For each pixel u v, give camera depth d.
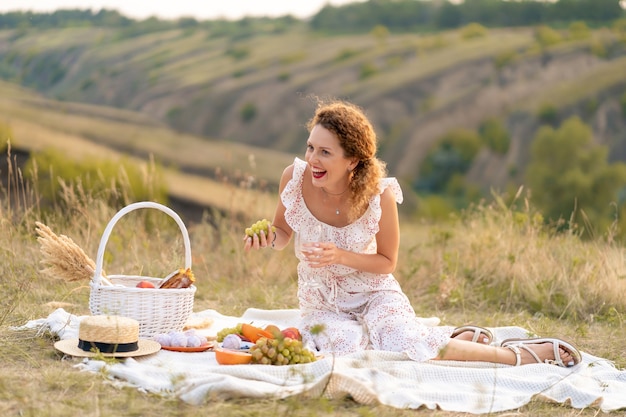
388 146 73.06
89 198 8.14
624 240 8.33
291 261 8.02
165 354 4.41
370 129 4.58
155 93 77.62
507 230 8.01
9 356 4.21
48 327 4.79
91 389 3.63
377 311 4.62
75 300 6.12
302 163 4.82
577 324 6.37
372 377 3.92
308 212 4.75
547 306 6.84
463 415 3.66
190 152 59.75
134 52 83.62
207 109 76.38
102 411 3.32
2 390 3.50
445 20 89.50
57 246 4.98
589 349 5.40
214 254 8.23
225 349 4.33
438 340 4.46
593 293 6.86
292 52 87.25
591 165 63.69
